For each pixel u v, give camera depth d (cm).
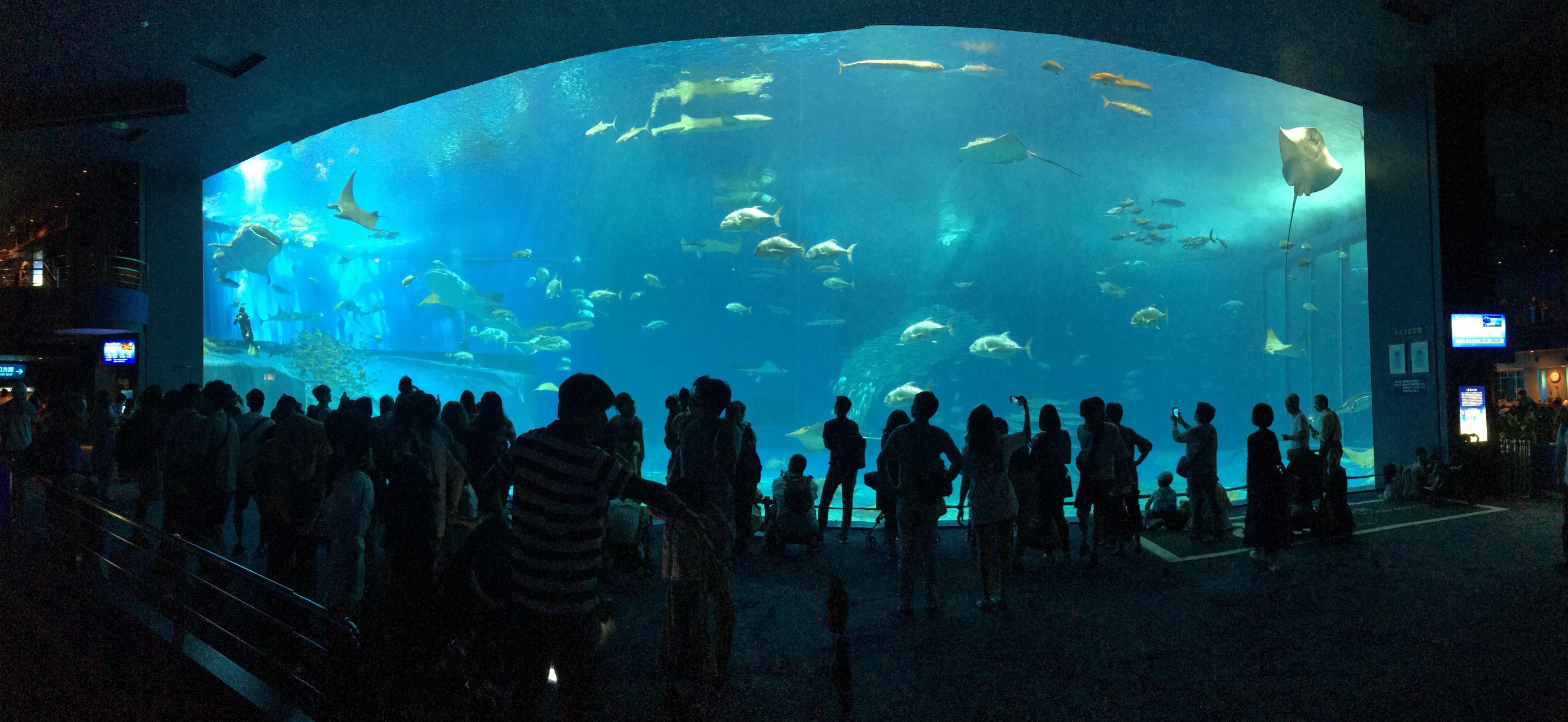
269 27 1140
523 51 1265
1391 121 1224
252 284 3803
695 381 533
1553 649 459
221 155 1542
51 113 1304
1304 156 1296
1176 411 879
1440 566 686
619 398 781
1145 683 421
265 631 504
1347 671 431
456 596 327
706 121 2469
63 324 1470
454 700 348
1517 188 1900
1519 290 2559
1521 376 2248
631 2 1147
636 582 668
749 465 786
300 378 3117
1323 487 816
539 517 282
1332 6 1071
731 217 2031
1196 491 838
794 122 3098
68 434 825
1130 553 780
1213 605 579
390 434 430
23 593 584
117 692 392
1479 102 1167
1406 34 1094
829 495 852
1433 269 1147
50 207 1733
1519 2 998
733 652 484
